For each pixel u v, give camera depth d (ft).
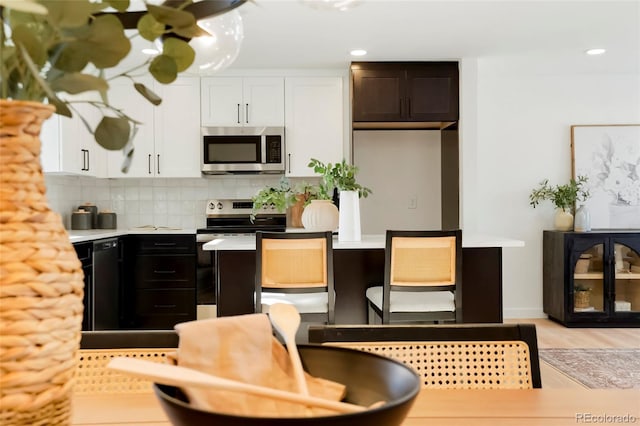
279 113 15.61
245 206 16.31
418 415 2.40
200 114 15.53
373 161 17.33
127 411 2.45
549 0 10.54
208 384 1.51
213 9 2.31
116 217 16.10
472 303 10.48
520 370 3.28
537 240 16.84
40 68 1.57
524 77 16.83
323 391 1.94
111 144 1.88
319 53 13.99
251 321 2.04
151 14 1.74
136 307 14.71
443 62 14.97
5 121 1.47
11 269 1.45
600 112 16.79
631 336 14.10
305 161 15.64
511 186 16.87
